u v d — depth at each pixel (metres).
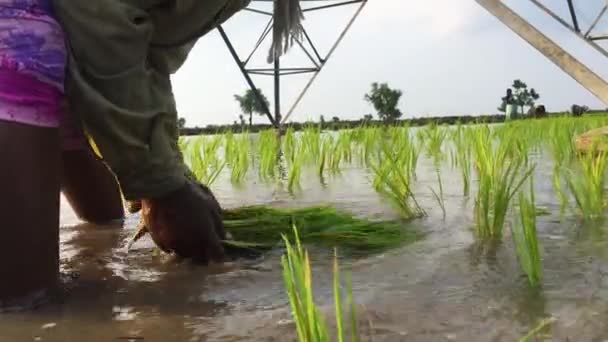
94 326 1.77
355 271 2.29
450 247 2.59
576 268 2.15
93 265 2.54
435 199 3.94
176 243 2.51
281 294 2.05
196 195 2.52
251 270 2.40
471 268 2.23
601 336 1.52
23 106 1.96
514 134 6.19
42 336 1.69
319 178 5.62
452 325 1.65
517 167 3.21
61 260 2.63
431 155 7.50
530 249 2.02
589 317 1.66
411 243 2.71
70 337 1.68
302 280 1.42
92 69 2.13
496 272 2.16
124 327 1.75
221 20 2.53
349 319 1.72
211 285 2.19
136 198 2.33
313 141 7.09
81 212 3.53
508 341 1.52
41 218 2.01
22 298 1.97
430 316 1.73
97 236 3.18
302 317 1.28
